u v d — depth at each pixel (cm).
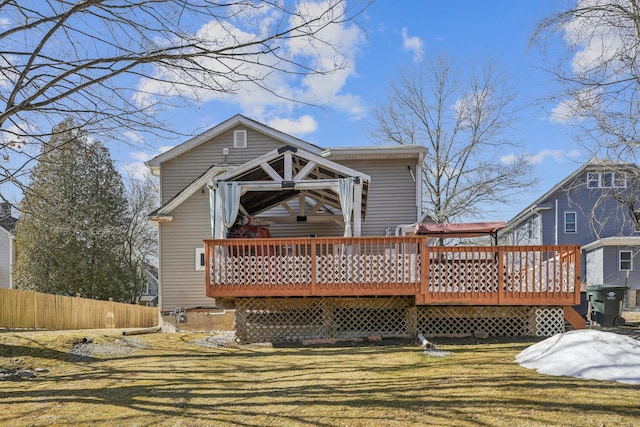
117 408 485
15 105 546
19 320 1238
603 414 409
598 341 607
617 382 512
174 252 1422
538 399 458
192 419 443
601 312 1163
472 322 952
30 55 536
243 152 1535
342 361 708
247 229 1155
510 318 946
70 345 842
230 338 1003
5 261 2798
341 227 1453
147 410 475
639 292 2419
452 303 909
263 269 943
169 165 1541
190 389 557
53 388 579
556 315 934
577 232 2564
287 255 945
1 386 594
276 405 479
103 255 2534
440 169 2788
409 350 789
